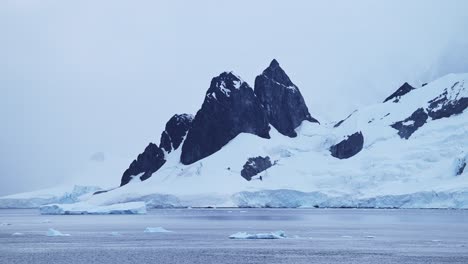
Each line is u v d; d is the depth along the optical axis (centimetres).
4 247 18100
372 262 14762
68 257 15825
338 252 16588
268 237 19675
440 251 16650
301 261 15000
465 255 15850
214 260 15250
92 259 15475
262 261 15012
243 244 18700
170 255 16138
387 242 19038
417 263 14562
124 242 19462
